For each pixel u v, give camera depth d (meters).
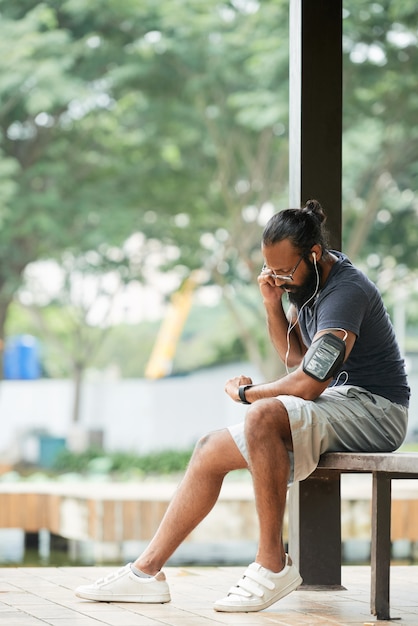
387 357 5.27
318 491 5.71
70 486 13.80
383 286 24.42
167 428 35.62
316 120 5.80
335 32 5.82
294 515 5.77
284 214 5.13
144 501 12.05
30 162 22.67
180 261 24.31
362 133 21.28
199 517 5.11
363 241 22.19
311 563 5.69
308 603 5.20
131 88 21.78
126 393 35.94
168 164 22.91
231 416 35.91
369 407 5.16
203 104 21.77
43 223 21.64
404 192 23.36
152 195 23.14
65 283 27.72
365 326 5.18
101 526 11.98
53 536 13.86
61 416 36.94
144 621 4.55
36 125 22.42
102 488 13.33
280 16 20.86
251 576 4.89
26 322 45.56
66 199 22.42
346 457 4.89
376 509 4.81
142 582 5.08
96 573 6.04
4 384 37.19
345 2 19.98
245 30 20.95
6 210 21.33
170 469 21.88
